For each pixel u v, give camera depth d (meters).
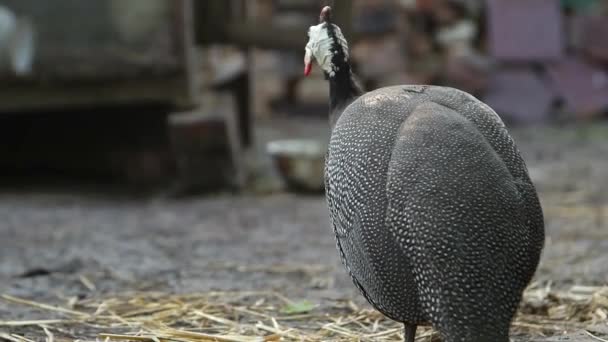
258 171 15.72
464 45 22.14
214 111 14.46
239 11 16.64
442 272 4.88
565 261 9.40
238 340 6.52
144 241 10.70
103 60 13.96
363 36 20.83
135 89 14.16
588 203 13.09
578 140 19.75
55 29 13.91
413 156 5.18
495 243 4.94
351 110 5.76
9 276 8.88
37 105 14.02
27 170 15.81
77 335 6.88
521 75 22.58
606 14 23.53
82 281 8.71
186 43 14.16
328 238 10.92
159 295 8.12
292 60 24.42
